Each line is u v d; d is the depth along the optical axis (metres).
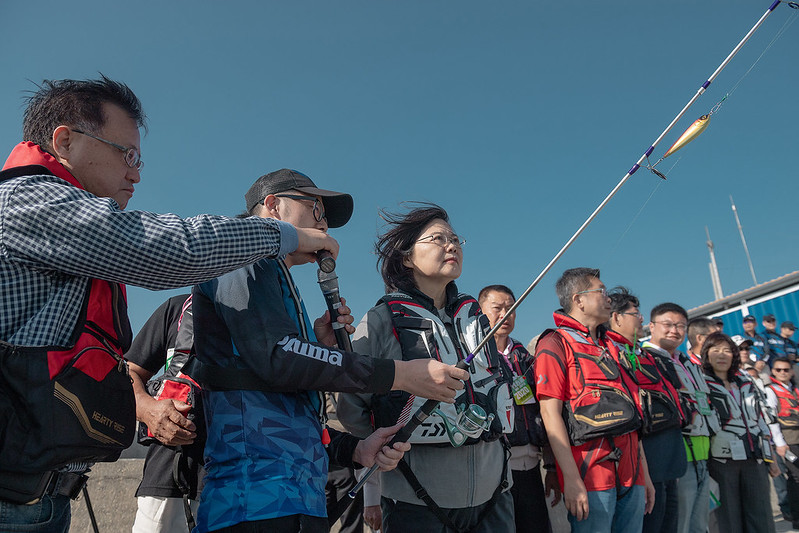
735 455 4.95
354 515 3.88
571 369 3.39
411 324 2.38
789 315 12.06
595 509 3.15
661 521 3.87
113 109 1.57
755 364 7.80
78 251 1.29
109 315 1.46
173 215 1.42
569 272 3.94
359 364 1.62
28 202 1.30
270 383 1.54
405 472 2.23
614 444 3.24
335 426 4.34
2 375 1.21
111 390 1.40
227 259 1.42
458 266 2.59
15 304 1.29
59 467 1.29
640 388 3.99
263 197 2.06
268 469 1.51
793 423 6.52
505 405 2.43
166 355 2.71
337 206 2.21
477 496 2.27
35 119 1.54
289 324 1.62
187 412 2.23
